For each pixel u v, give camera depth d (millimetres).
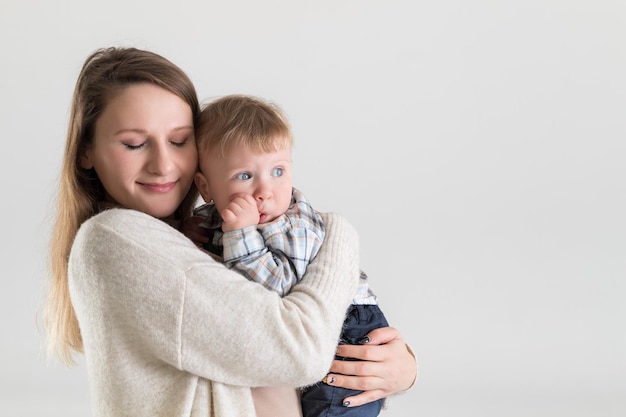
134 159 1873
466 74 5156
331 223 2008
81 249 1797
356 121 5051
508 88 5227
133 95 1860
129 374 1773
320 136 5023
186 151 1932
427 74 5105
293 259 1880
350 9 4996
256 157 1930
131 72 1878
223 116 1965
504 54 5199
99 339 1787
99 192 2051
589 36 5273
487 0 5141
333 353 1815
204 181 2008
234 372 1744
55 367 5125
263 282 1834
